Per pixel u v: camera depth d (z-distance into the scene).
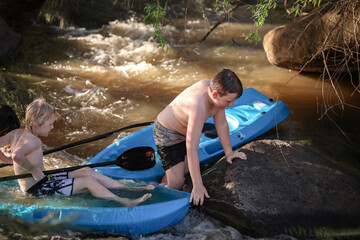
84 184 3.22
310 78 6.20
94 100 5.73
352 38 4.98
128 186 3.37
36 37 7.81
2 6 8.59
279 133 4.70
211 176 3.43
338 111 5.19
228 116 4.76
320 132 4.71
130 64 7.04
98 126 5.09
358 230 2.99
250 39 4.31
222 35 8.17
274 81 6.18
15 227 3.02
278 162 3.39
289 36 6.04
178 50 7.56
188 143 3.13
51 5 7.81
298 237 2.95
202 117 3.12
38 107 3.09
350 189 3.21
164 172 3.83
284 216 3.00
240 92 3.04
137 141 4.25
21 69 6.65
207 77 6.48
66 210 3.03
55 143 4.70
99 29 8.45
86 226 3.01
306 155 3.54
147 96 5.89
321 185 3.20
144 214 3.02
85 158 4.42
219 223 3.19
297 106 5.35
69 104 5.61
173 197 3.19
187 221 3.23
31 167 3.12
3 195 3.22
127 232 3.04
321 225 2.98
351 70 5.74
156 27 3.86
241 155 3.41
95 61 7.11
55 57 7.15
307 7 7.78
